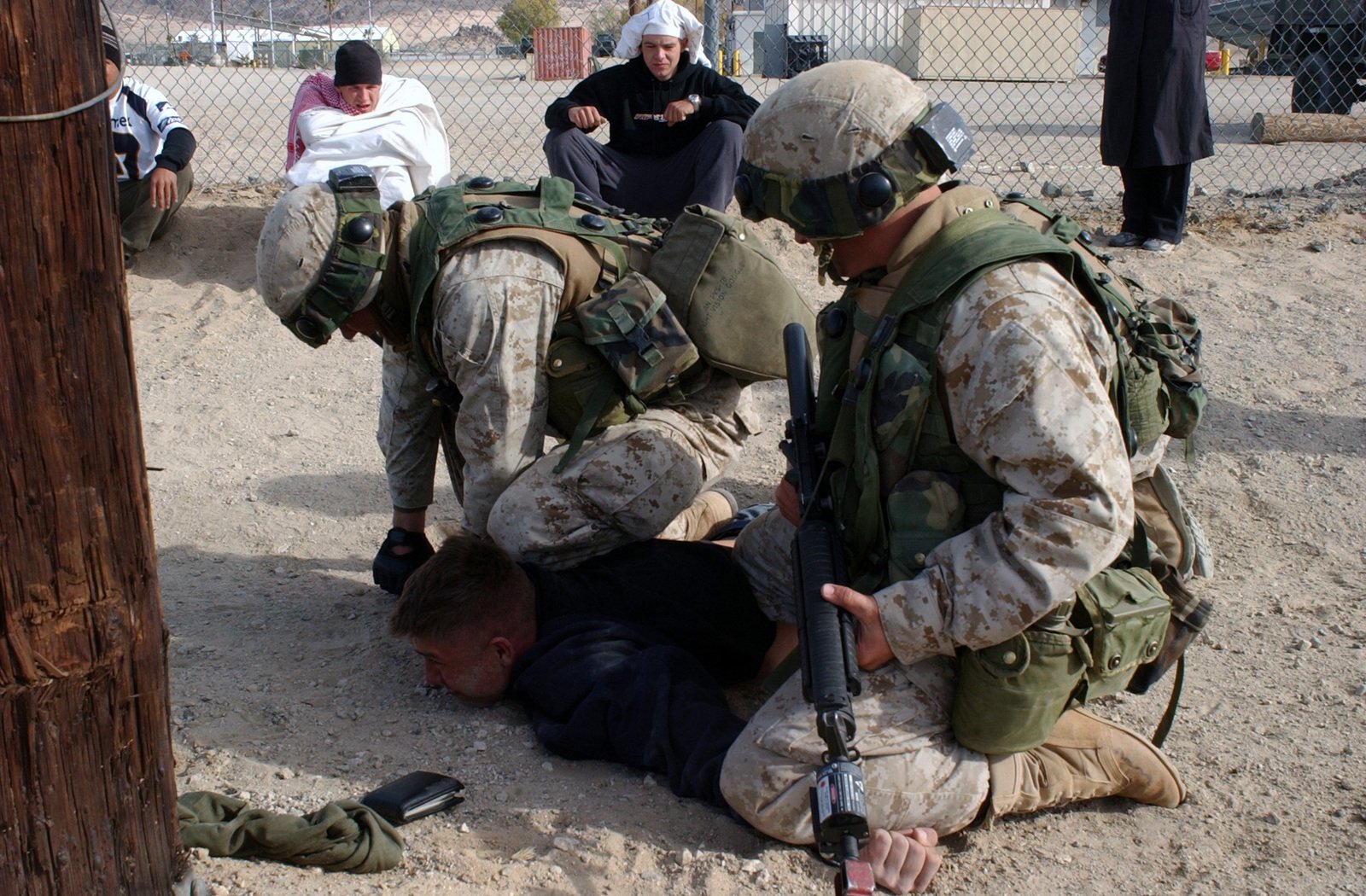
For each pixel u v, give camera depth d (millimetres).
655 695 2559
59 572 1643
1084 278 2230
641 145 5711
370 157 5910
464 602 2697
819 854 2277
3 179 1510
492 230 2924
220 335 5805
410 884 2162
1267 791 2525
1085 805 2490
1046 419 2051
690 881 2199
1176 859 2309
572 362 2984
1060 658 2186
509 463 3002
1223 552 3707
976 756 2311
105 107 1608
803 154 2195
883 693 2277
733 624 2941
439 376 3092
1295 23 11930
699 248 3051
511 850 2297
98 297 1627
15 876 1681
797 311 3113
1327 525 3828
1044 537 2074
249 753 2613
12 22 1484
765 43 12578
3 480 1573
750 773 2285
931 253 2219
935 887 2232
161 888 1866
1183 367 2543
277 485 4371
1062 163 9219
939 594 2145
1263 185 8523
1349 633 3195
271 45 15039
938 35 15180
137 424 1718
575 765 2611
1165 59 5934
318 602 3494
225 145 9461
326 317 2891
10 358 1555
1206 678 3006
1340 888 2219
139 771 1801
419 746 2670
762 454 4543
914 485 2248
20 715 1648
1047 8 15320
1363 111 13211
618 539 3037
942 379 2176
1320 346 5203
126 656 1743
